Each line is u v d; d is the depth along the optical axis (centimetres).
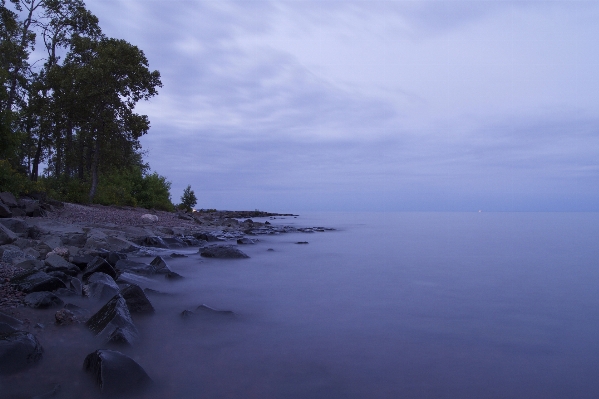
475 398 339
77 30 3394
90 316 548
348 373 389
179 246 1498
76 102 2733
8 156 1884
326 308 644
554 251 1480
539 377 382
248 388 354
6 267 757
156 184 3691
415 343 477
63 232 1302
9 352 372
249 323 555
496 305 664
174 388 352
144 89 2805
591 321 571
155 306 638
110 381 336
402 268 1064
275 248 1573
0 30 3033
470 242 1880
